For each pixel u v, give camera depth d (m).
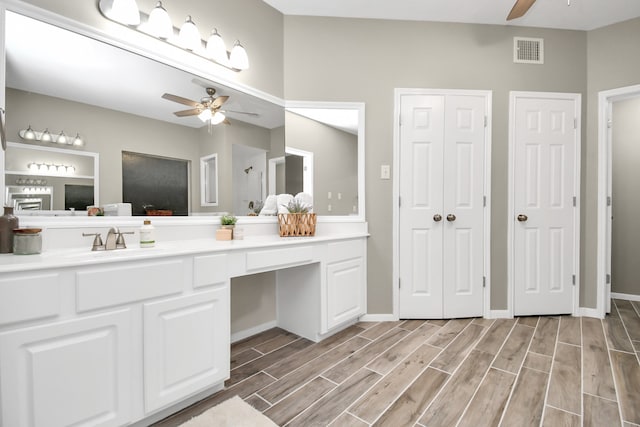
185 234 1.89
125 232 1.50
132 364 1.24
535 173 2.69
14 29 1.30
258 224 2.32
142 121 1.71
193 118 1.94
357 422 1.34
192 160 1.93
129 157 1.66
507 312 2.66
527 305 2.68
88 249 1.44
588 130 2.72
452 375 1.72
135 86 1.68
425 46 2.62
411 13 2.53
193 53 1.92
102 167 1.57
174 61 1.82
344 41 2.57
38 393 1.02
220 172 2.08
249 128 2.26
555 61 2.71
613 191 3.31
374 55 2.59
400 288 2.62
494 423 1.33
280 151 2.45
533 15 2.53
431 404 1.46
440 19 2.61
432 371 1.77
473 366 1.82
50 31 1.40
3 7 1.27
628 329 2.39
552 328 2.41
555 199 2.71
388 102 2.60
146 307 1.27
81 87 1.50
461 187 2.62
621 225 3.28
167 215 1.82
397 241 2.60
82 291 1.10
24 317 0.99
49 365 1.04
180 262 1.39
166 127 1.81
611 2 2.36
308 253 2.07
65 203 1.45
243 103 2.22
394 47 2.60
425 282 2.62
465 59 2.64
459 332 2.34
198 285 1.45
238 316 2.26
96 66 1.54
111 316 1.18
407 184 2.61
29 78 1.35
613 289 3.30
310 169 2.54
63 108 1.44
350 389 1.60
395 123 2.59
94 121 1.54
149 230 1.52
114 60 1.60
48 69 1.40
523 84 2.67
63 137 1.44
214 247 1.56
